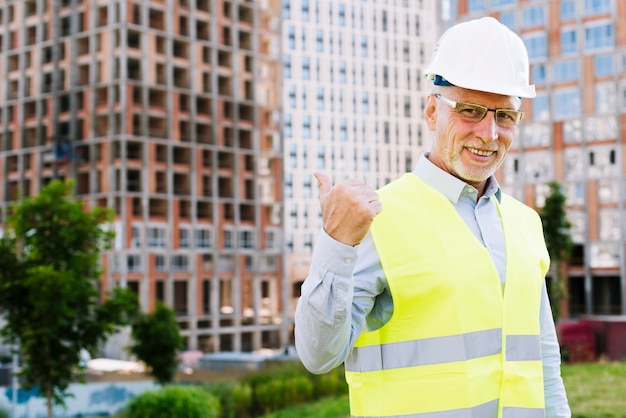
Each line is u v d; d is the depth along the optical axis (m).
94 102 67.81
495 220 2.62
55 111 69.69
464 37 2.43
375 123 97.19
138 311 37.66
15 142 72.62
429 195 2.51
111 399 37.16
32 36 73.44
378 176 96.69
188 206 69.62
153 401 17.97
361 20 97.19
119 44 67.31
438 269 2.37
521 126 63.12
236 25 75.06
